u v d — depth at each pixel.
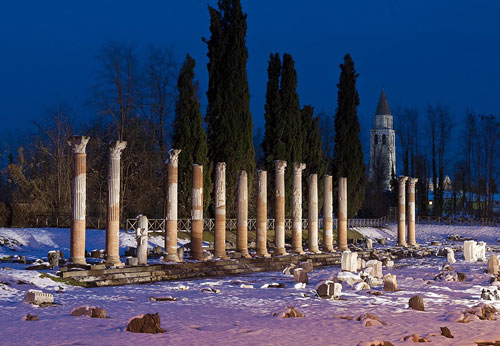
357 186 72.25
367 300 26.44
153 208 60.94
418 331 19.50
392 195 101.69
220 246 40.41
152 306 23.39
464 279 35.72
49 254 32.25
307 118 68.12
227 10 57.19
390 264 45.66
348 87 71.50
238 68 57.03
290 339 17.64
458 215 106.62
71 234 31.91
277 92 63.50
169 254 36.94
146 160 59.06
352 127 71.75
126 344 16.22
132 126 59.91
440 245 65.50
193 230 38.72
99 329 18.17
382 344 16.77
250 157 57.88
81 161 31.89
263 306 24.12
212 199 56.31
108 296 26.00
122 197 56.97
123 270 32.06
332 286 26.86
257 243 43.91
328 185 50.59
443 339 18.31
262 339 17.52
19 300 23.34
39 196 57.03
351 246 55.22
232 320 20.64
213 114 56.78
